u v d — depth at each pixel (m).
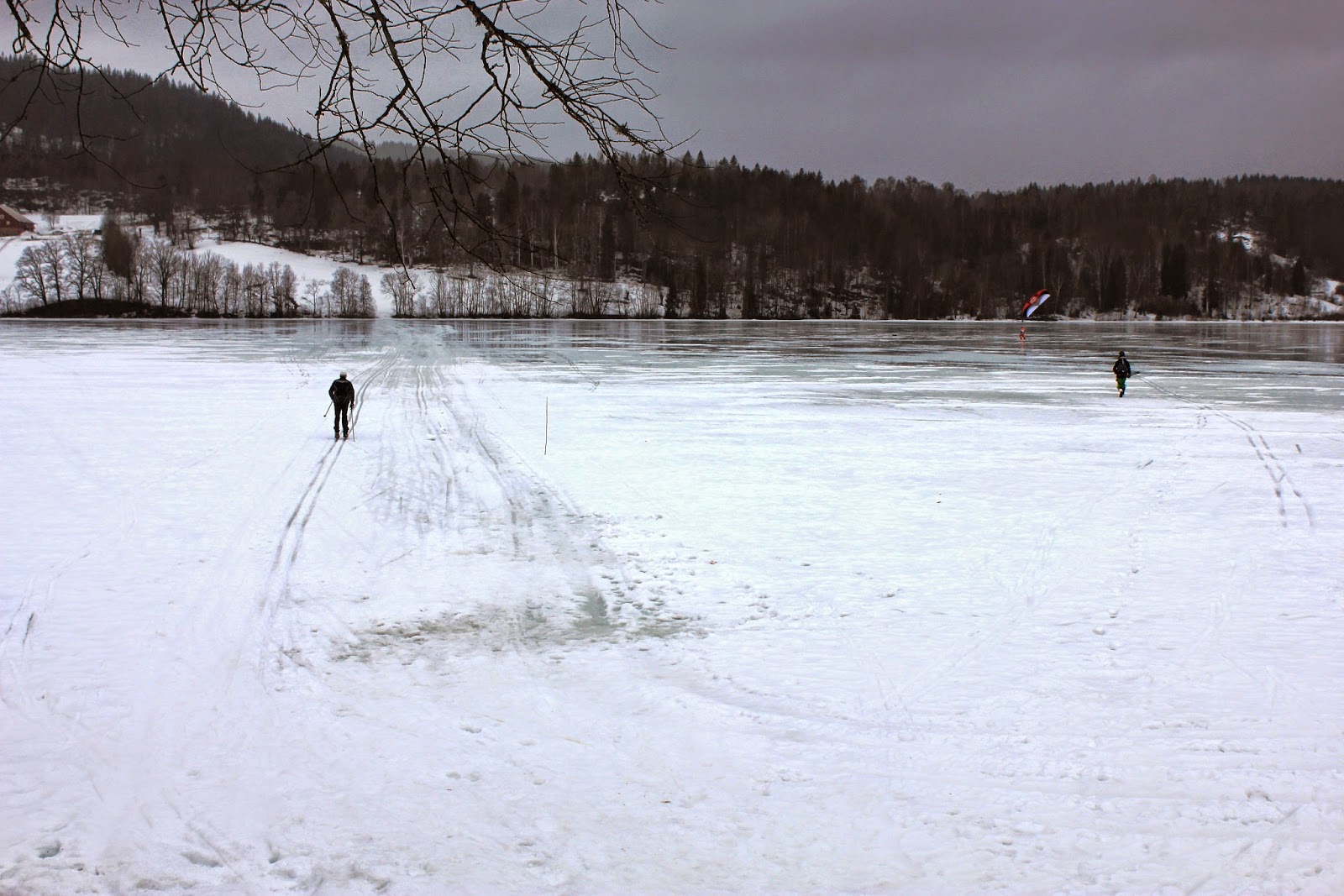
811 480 19.72
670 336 87.00
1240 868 6.14
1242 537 15.02
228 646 10.25
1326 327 130.75
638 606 11.76
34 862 6.17
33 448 22.94
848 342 80.69
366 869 6.12
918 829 6.65
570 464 21.47
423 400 34.00
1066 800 7.04
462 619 11.27
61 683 9.16
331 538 14.77
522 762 7.66
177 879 6.00
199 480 18.98
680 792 7.19
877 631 10.84
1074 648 10.24
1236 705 8.73
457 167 3.78
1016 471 20.86
